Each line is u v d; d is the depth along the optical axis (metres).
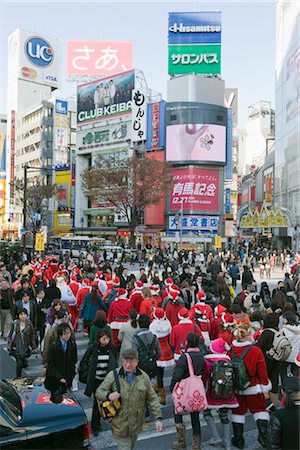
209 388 5.74
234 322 7.15
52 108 89.38
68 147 89.81
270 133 106.19
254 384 5.80
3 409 4.69
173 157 61.97
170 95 66.25
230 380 5.60
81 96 77.88
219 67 67.38
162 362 7.49
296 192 48.56
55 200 80.12
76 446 4.62
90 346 6.51
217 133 61.97
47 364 6.60
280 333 6.86
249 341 5.96
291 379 4.17
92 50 81.50
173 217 62.09
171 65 68.12
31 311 9.87
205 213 61.53
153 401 4.92
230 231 70.81
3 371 9.31
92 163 76.25
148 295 9.88
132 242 54.22
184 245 53.31
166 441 6.21
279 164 55.97
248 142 108.88
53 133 88.50
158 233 62.69
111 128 72.81
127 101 70.56
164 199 63.88
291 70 50.56
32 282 13.42
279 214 49.31
